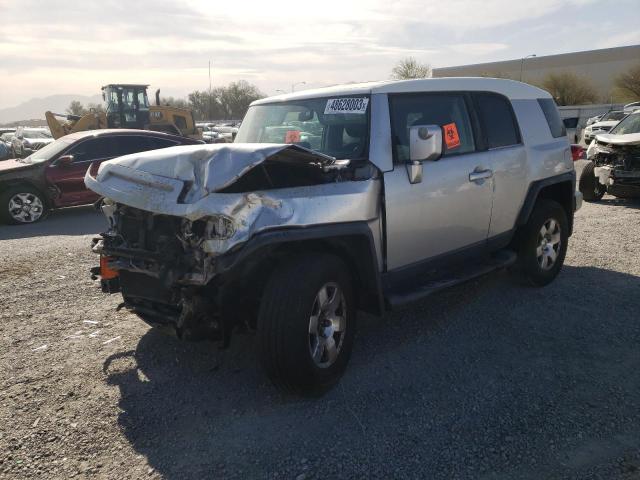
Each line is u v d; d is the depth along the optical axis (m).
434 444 3.04
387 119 4.10
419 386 3.69
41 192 10.46
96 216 10.96
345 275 3.68
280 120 4.65
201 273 3.25
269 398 3.56
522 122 5.47
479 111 4.97
